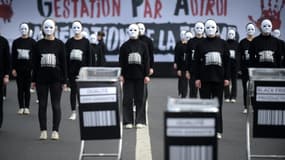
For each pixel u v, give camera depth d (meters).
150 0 41.38
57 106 16.86
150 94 30.09
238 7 41.25
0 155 14.96
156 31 41.31
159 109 24.20
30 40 21.89
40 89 16.66
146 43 19.36
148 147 16.05
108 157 14.72
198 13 41.38
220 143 16.70
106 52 41.12
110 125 12.90
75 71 20.58
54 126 17.00
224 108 24.56
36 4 41.19
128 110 19.16
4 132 18.45
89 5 41.31
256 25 41.25
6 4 41.03
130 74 18.86
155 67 41.25
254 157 14.16
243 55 22.31
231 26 41.31
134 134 18.08
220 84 16.61
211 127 9.39
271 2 41.12
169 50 41.28
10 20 41.03
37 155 14.98
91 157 14.73
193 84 21.73
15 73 21.97
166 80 39.28
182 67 24.88
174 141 9.41
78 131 18.56
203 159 9.43
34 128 19.19
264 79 12.70
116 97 12.86
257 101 12.76
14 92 31.45
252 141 17.05
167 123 9.41
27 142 16.75
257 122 12.79
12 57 21.89
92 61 22.83
